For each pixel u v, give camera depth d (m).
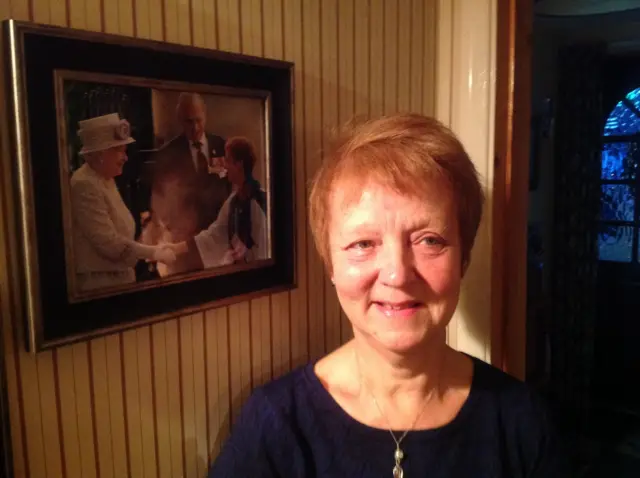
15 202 0.55
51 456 0.61
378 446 0.75
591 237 2.95
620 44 2.92
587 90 2.84
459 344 1.14
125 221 0.64
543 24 2.68
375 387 0.76
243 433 0.75
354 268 0.69
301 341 0.89
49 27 0.55
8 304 0.56
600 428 3.08
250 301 0.81
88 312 0.61
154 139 0.66
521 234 1.16
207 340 0.76
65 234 0.58
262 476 0.73
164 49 0.65
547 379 2.91
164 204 0.68
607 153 3.14
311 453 0.75
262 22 0.77
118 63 0.61
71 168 0.58
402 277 0.66
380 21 0.97
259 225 0.80
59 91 0.57
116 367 0.66
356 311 0.71
